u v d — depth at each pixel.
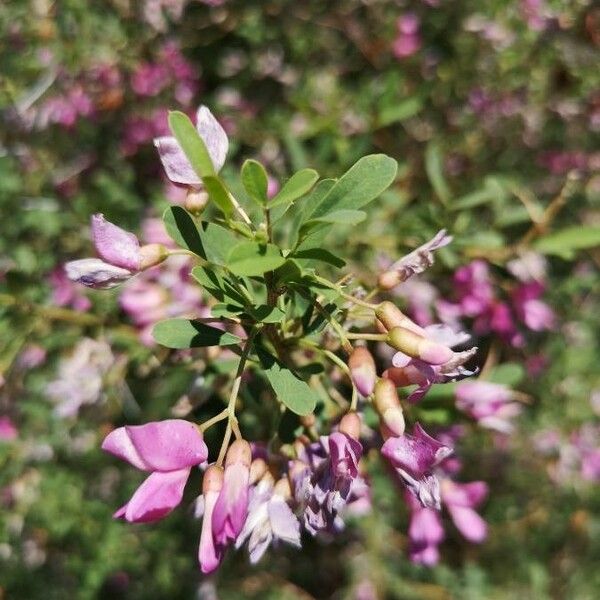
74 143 0.31
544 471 0.34
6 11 0.30
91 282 0.13
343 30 0.33
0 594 0.30
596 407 0.33
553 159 0.35
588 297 0.32
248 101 0.34
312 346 0.14
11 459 0.28
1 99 0.29
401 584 0.34
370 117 0.29
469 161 0.33
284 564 0.35
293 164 0.26
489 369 0.22
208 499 0.12
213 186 0.12
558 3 0.33
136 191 0.32
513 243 0.27
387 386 0.13
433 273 0.23
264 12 0.33
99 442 0.28
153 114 0.32
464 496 0.19
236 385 0.13
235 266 0.12
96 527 0.30
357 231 0.23
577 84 0.34
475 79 0.34
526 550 0.36
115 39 0.31
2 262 0.27
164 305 0.22
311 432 0.15
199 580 0.34
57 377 0.26
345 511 0.22
